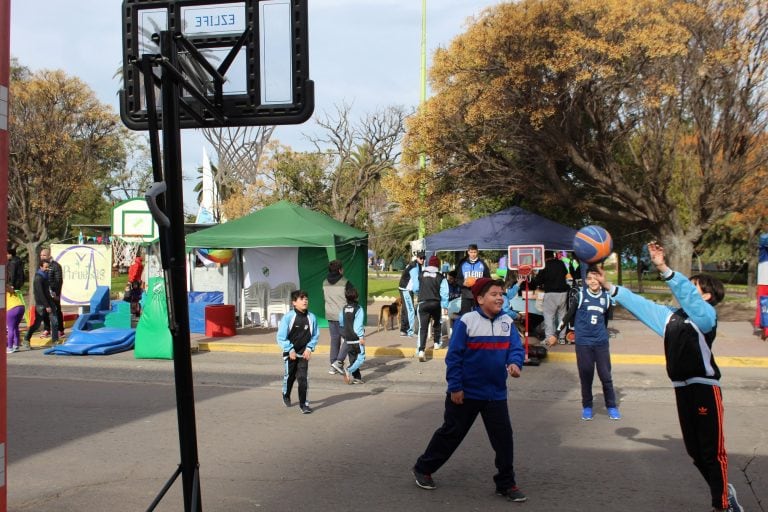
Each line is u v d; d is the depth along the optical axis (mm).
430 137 18000
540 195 19016
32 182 26062
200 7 4312
